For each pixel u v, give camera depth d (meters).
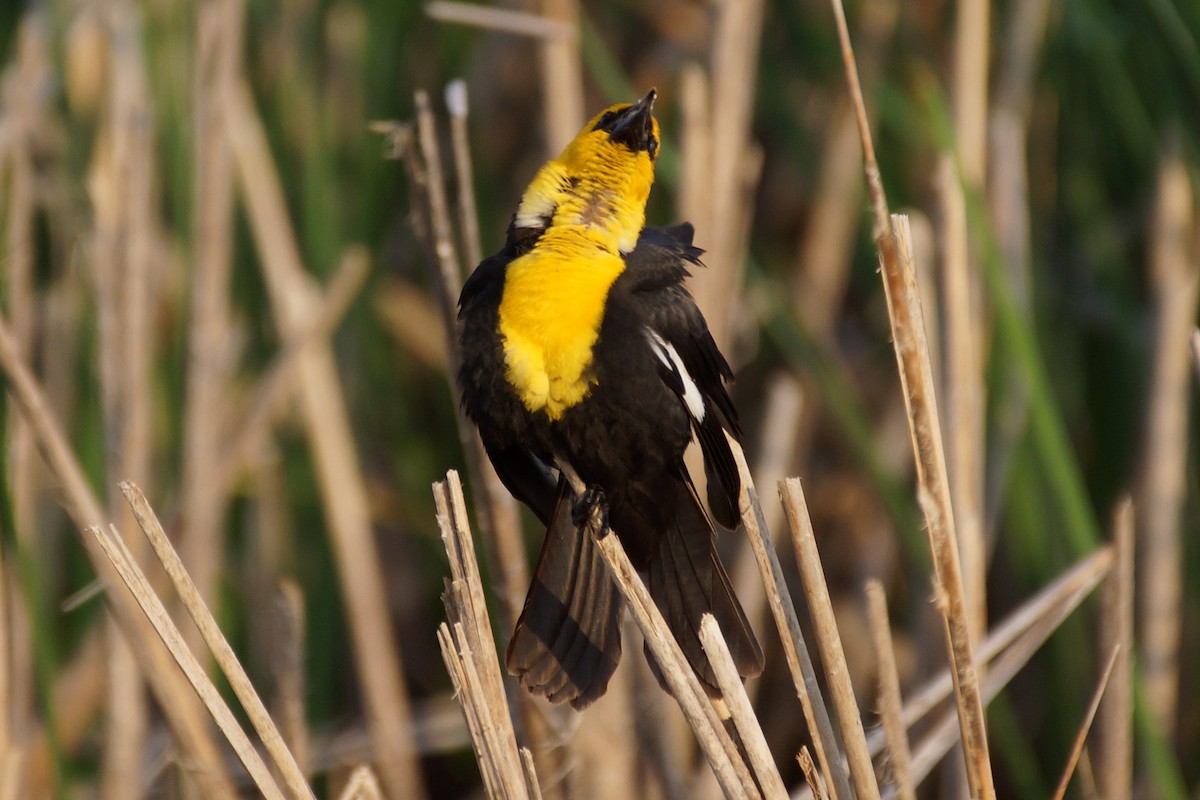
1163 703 7.25
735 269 7.24
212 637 6.95
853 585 7.39
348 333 7.39
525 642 7.00
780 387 7.31
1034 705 7.32
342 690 7.38
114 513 7.23
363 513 7.29
